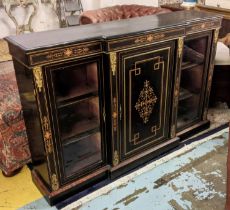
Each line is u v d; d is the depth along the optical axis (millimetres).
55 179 1600
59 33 1511
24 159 1892
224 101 2627
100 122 1679
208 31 1929
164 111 1932
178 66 1837
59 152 1566
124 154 1835
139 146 1900
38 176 1759
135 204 1633
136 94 1705
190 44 2059
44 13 3344
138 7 2619
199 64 2080
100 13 2467
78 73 1668
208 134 2279
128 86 1642
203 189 1727
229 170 1268
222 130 2324
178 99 1997
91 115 1756
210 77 2145
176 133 2121
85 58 1445
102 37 1435
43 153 1531
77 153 1788
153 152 1977
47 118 1439
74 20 3467
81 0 3580
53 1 3350
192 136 2258
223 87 2537
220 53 2453
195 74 2168
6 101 1779
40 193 1739
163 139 2031
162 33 1632
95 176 1757
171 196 1683
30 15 3240
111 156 1775
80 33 1498
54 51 1321
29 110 1525
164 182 1790
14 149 1813
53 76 1401
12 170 1854
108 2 3656
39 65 1306
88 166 1727
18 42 1360
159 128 1963
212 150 2078
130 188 1749
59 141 1545
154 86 1776
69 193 1678
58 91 1592
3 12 3043
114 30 1551
